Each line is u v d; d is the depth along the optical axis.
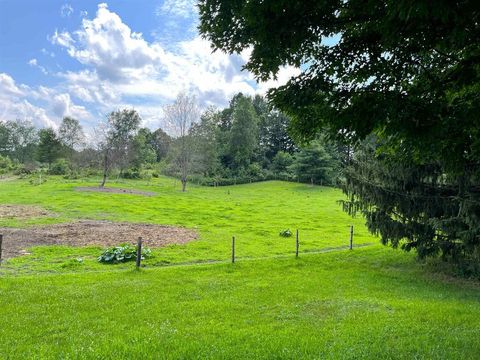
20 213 28.05
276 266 15.44
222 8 5.85
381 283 12.77
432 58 6.32
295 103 6.23
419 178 13.64
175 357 6.22
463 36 4.54
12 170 76.56
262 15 5.36
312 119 6.49
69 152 84.94
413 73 6.04
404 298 10.83
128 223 26.34
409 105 5.39
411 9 3.88
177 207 36.56
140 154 87.44
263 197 54.34
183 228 25.58
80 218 27.39
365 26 5.63
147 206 35.81
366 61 5.94
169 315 8.90
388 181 14.22
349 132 5.95
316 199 52.53
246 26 5.96
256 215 34.31
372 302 10.24
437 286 12.50
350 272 14.52
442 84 5.61
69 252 17.20
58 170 74.06
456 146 5.93
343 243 22.62
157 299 10.27
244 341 7.08
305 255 18.19
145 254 16.62
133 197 42.09
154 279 12.68
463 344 7.00
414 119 5.27
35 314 8.80
